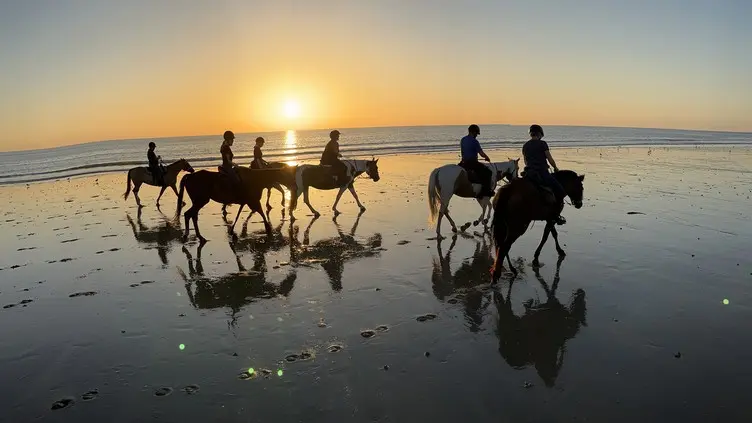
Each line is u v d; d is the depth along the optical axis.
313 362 5.28
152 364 5.34
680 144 52.81
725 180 19.52
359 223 12.56
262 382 4.88
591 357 5.27
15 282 8.30
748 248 9.36
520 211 7.50
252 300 7.24
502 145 49.75
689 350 5.34
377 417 4.22
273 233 11.60
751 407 4.24
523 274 8.14
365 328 6.16
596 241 10.12
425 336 5.89
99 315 6.79
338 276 8.25
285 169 13.20
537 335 5.86
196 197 10.84
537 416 4.20
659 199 15.12
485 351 5.48
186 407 4.47
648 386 4.64
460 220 12.70
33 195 19.64
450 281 7.90
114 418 4.33
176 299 7.36
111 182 24.05
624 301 6.84
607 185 18.33
